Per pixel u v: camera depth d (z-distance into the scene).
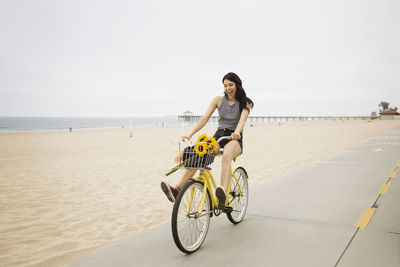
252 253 2.77
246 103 3.25
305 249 2.80
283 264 2.53
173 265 2.59
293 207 4.16
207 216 3.04
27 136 29.77
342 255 2.65
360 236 3.05
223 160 3.12
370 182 5.53
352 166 7.34
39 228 4.07
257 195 4.84
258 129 39.31
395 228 3.22
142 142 20.75
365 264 2.48
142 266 2.60
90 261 2.72
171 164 10.00
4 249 3.38
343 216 3.70
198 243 2.90
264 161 9.76
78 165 9.95
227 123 3.33
